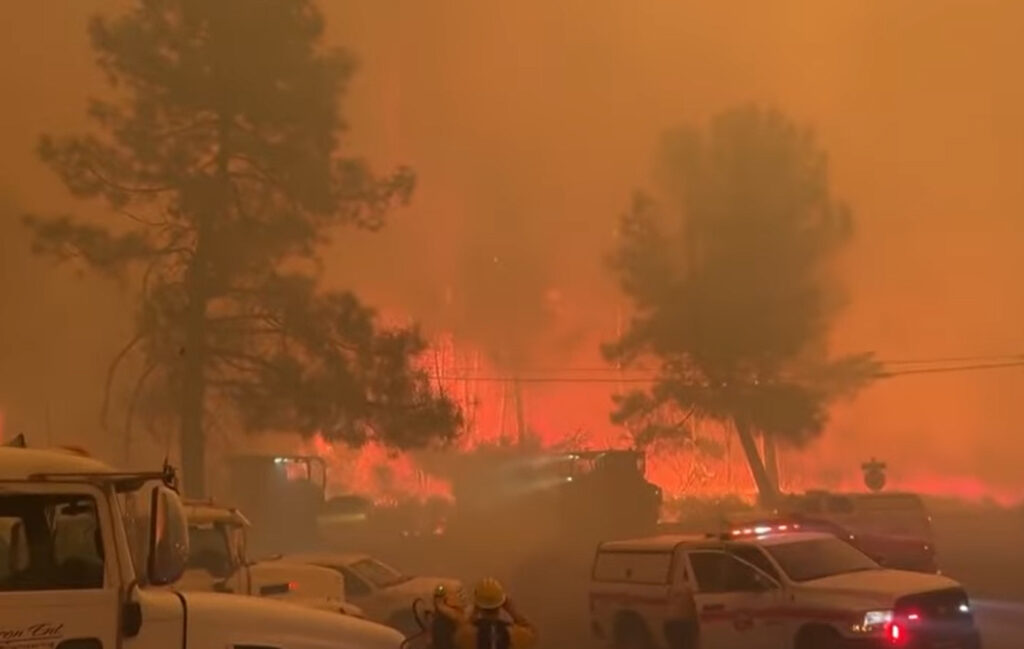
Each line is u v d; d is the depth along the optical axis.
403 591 15.45
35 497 5.45
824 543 12.57
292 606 6.13
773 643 11.84
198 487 28.05
